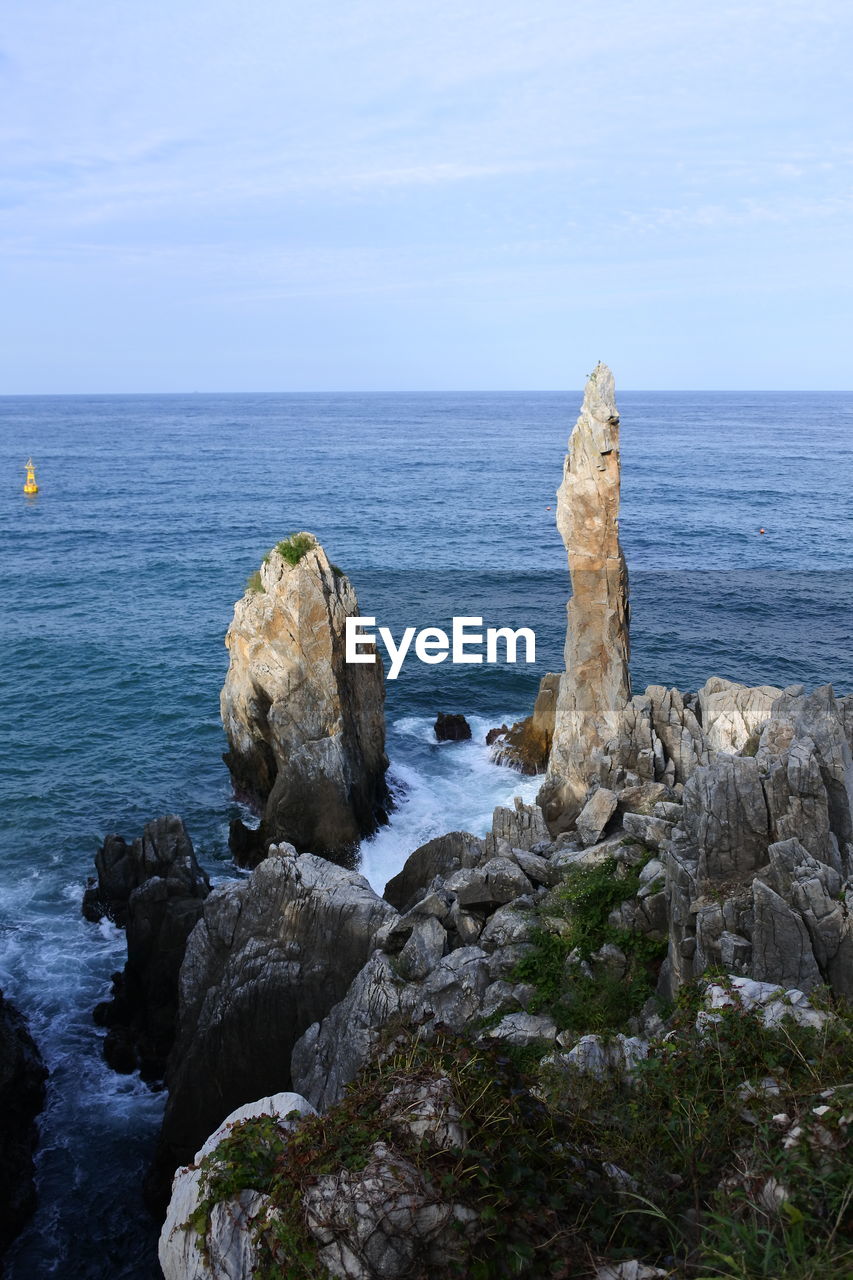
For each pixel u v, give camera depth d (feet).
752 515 376.07
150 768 145.18
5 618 220.43
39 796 134.62
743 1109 28.19
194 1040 79.71
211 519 371.15
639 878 68.33
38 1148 79.46
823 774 58.70
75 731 157.28
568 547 106.11
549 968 63.72
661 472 521.65
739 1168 26.00
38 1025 91.91
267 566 124.36
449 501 418.72
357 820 120.78
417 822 127.44
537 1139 25.02
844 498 420.77
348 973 76.84
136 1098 84.69
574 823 100.68
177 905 93.56
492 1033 59.21
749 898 53.26
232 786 139.23
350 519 370.32
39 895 111.65
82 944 103.14
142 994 93.20
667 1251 24.21
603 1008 58.70
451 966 66.69
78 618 221.25
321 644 120.06
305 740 119.96
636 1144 28.91
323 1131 24.13
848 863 56.24
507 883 72.79
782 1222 22.77
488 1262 21.80
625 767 93.20
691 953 55.01
